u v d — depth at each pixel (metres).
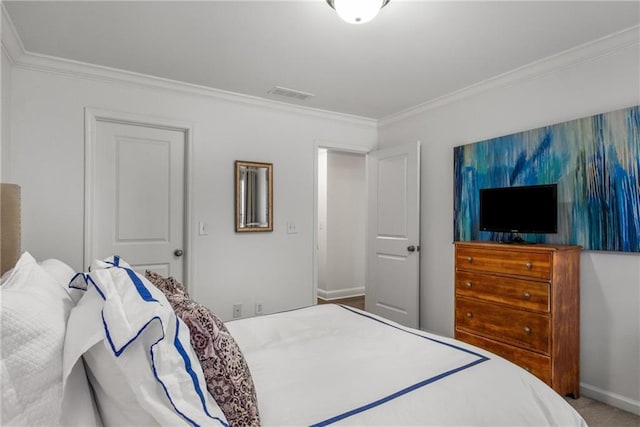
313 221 3.92
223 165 3.40
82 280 1.18
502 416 1.13
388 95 3.43
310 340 1.66
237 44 2.43
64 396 0.83
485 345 2.62
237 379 1.01
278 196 3.71
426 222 3.68
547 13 2.04
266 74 2.95
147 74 2.96
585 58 2.44
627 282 2.26
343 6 1.78
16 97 2.57
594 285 2.40
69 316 0.98
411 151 3.71
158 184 3.17
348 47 2.46
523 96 2.84
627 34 2.22
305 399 1.12
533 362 2.32
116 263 1.43
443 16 2.07
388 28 2.21
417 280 3.63
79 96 2.78
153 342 0.85
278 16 2.09
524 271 2.38
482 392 1.20
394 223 3.91
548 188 2.47
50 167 2.68
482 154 3.10
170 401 0.83
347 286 5.62
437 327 3.55
